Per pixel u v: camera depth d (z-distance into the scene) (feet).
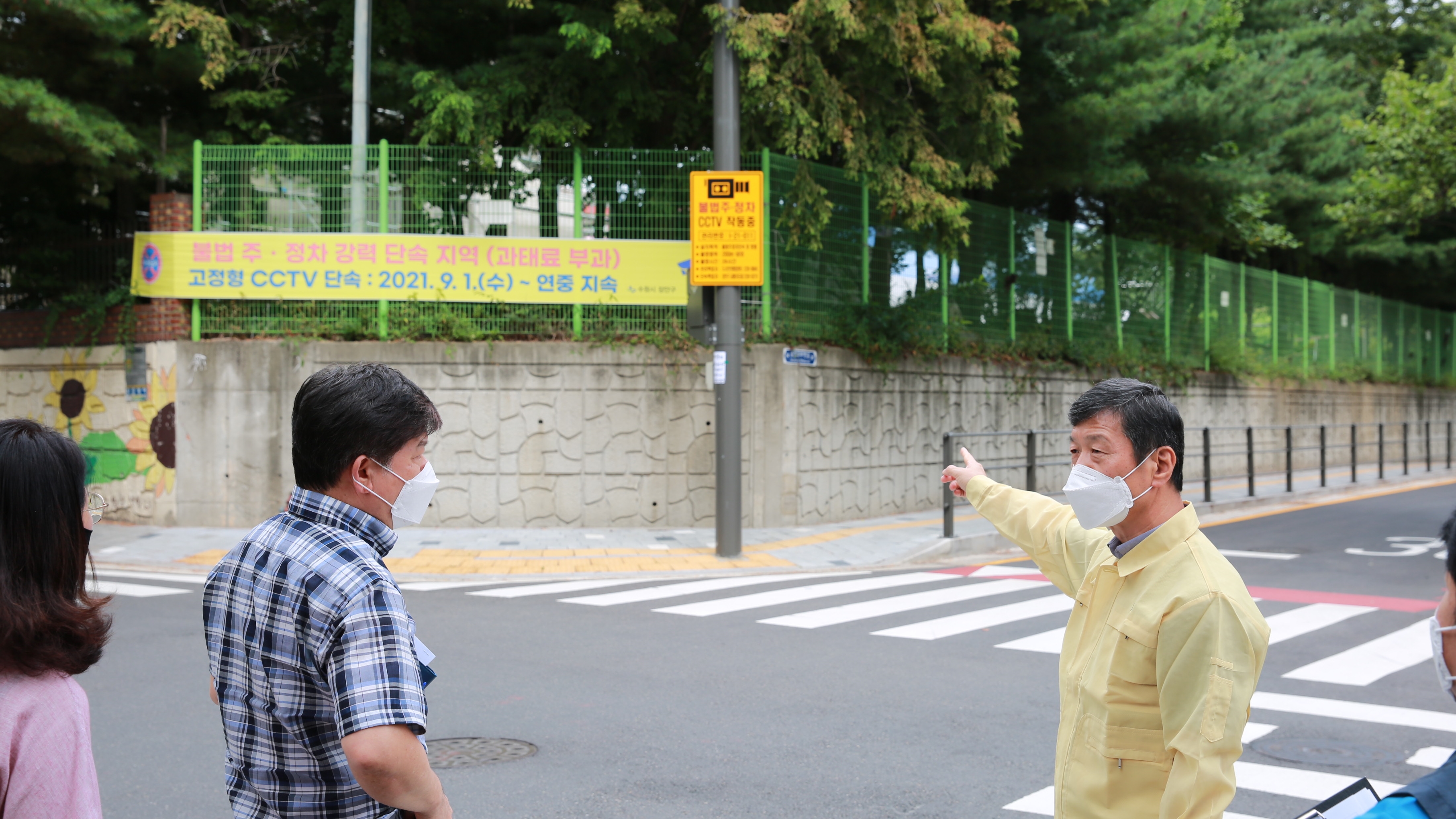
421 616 29.37
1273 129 80.07
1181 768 7.20
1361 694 21.27
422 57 56.54
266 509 47.60
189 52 50.39
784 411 48.67
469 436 47.78
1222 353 82.58
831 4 41.60
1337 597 32.40
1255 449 86.99
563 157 48.88
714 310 41.55
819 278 51.55
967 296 60.39
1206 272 82.79
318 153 48.26
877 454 53.62
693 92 52.54
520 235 48.73
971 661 23.94
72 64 48.78
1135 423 7.71
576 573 37.91
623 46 47.73
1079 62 60.95
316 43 57.00
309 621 6.24
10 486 5.74
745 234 40.93
